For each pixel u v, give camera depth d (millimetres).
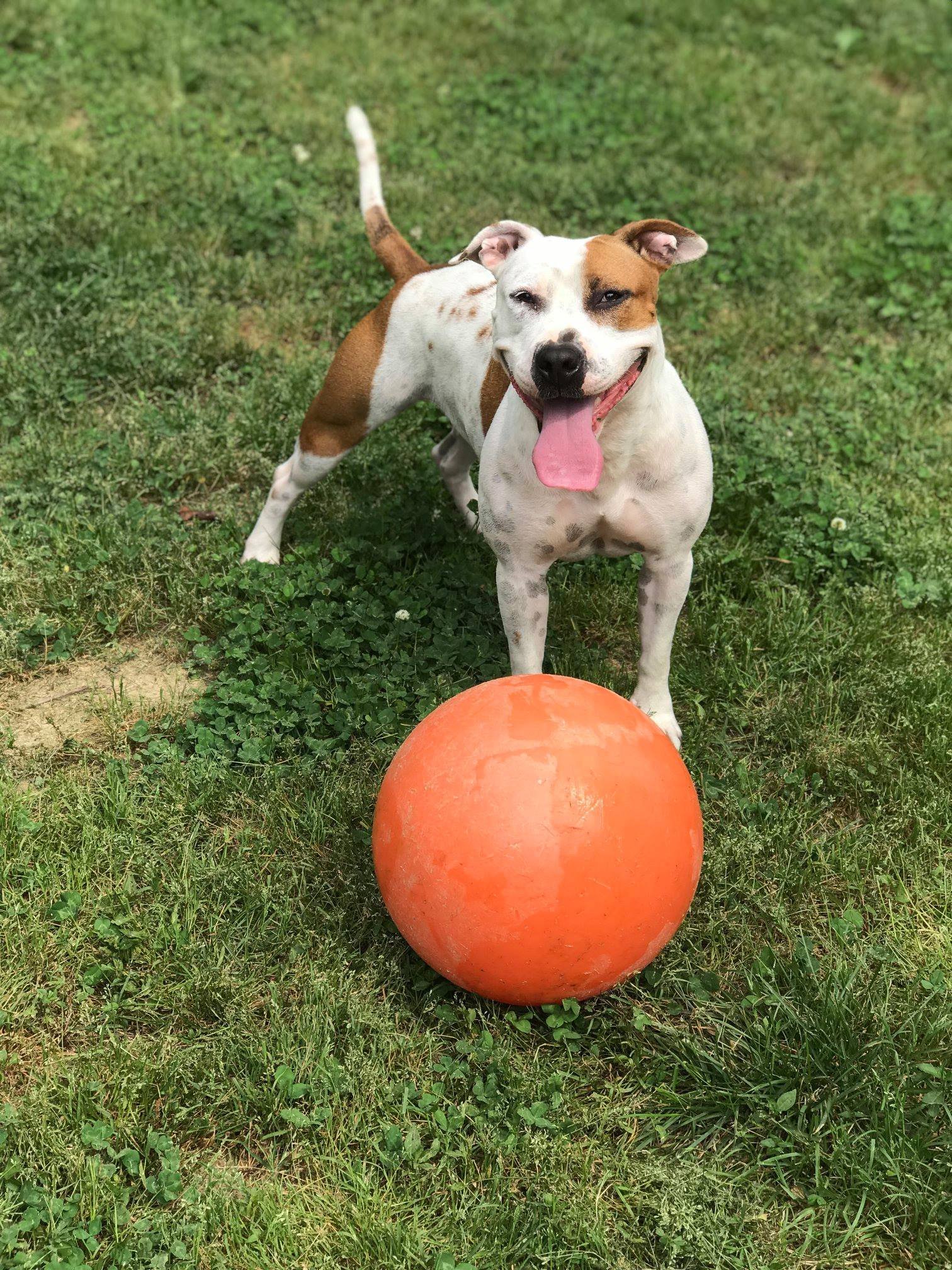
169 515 1753
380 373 1526
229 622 1595
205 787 1369
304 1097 1108
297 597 1616
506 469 1268
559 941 1045
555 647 1584
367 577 1648
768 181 2584
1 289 2156
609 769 1055
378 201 1639
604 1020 1167
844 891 1292
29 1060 1146
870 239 2400
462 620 1619
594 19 3244
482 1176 1060
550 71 3008
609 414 1210
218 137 2656
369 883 1275
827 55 3172
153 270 2213
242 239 2330
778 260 2295
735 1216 1021
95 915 1242
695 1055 1133
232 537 1724
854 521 1742
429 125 2744
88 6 3096
